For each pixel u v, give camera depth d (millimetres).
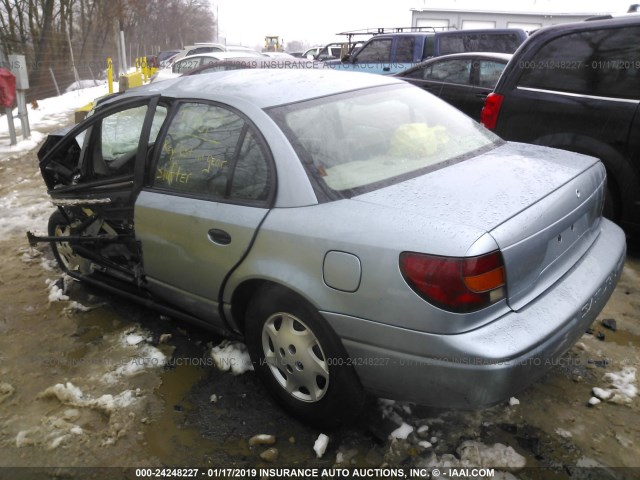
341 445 2520
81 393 2938
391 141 2846
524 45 4926
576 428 2580
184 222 2879
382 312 2178
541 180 2555
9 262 4645
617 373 2957
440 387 2139
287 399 2641
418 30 15688
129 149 3695
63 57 22031
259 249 2547
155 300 3482
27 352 3350
